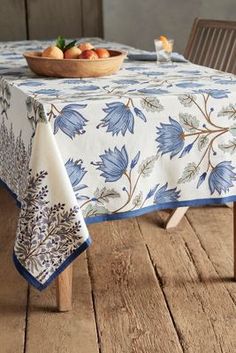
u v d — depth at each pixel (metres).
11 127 1.98
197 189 1.92
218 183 1.93
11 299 2.04
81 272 2.21
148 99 1.79
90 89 1.93
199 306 1.98
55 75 2.17
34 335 1.84
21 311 1.96
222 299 2.02
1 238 2.53
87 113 1.72
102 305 1.99
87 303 2.00
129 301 2.01
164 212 2.79
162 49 2.52
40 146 1.68
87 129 1.73
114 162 1.79
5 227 2.65
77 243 1.76
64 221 1.74
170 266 2.26
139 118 1.78
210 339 1.80
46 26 3.93
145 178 1.85
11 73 2.27
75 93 1.85
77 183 1.77
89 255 2.35
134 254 2.36
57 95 1.82
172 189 1.90
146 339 1.81
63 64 2.12
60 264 1.77
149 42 4.11
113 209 1.84
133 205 1.85
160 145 1.83
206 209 2.82
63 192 1.71
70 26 3.96
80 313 1.95
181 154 1.87
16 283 2.14
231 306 1.98
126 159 1.80
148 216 2.74
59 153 1.70
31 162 1.70
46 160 1.69
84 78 2.15
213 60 2.91
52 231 1.74
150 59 2.60
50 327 1.88
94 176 1.78
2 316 1.94
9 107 2.01
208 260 2.30
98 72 2.16
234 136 1.91
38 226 1.73
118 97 1.78
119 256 2.34
